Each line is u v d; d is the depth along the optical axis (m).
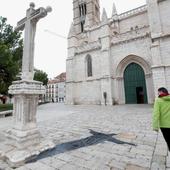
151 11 18.61
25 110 4.42
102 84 22.84
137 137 5.66
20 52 20.41
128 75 22.59
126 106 18.44
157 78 16.67
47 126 8.10
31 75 4.92
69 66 28.16
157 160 3.62
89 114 12.59
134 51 21.09
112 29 28.92
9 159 3.58
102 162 3.59
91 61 26.20
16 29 5.89
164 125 3.52
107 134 6.21
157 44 17.22
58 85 81.44
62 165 3.46
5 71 17.27
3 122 9.87
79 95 26.70
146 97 20.75
